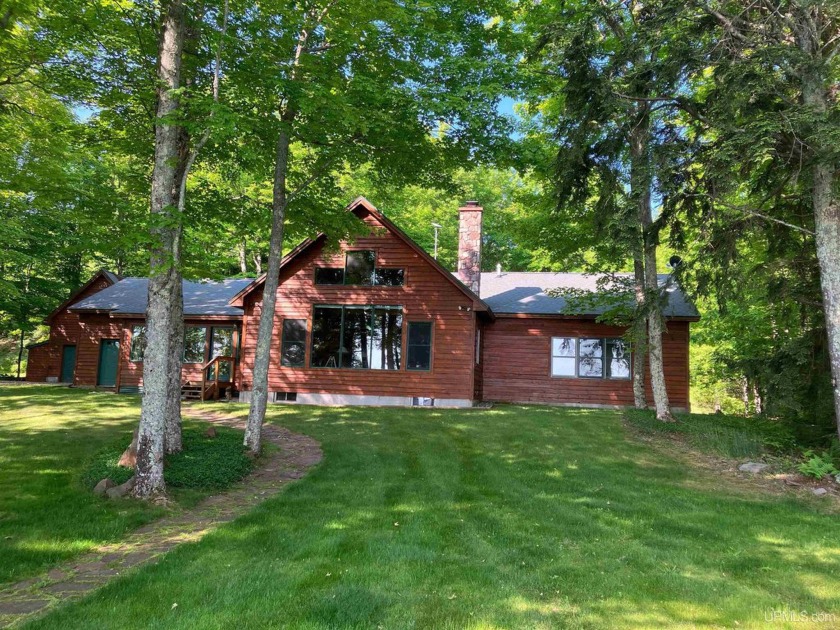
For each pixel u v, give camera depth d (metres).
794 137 7.83
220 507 6.40
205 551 4.84
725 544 5.25
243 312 17.94
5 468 7.57
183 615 3.58
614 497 6.92
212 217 10.42
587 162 10.52
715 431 10.77
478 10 9.48
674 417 12.36
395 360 16.09
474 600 3.88
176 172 8.14
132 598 3.84
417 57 9.05
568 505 6.52
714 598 3.98
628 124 10.05
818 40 8.23
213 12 8.09
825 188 8.34
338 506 6.34
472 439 10.57
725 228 9.49
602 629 3.48
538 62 10.69
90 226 7.98
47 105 9.58
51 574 4.40
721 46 8.53
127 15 7.66
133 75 8.49
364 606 3.73
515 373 17.91
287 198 9.85
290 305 16.69
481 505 6.47
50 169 8.72
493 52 9.77
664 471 8.48
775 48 7.80
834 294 8.33
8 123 9.07
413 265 16.34
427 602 3.83
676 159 9.30
